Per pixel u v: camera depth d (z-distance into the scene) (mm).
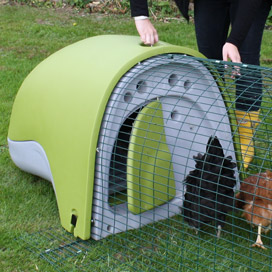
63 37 4312
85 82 1596
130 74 1574
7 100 2789
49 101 1679
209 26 1988
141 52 1619
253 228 1605
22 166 1890
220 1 1938
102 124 1532
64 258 1465
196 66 1722
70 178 1588
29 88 1802
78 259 1460
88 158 1519
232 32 1652
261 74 1819
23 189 1872
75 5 5316
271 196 1420
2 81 3121
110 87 1534
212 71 1751
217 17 1972
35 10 5215
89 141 1518
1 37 4234
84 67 1651
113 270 1400
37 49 3957
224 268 1394
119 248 1521
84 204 1542
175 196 1715
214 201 1443
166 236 1577
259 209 1464
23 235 1573
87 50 1749
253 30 1858
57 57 1821
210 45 2021
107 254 1486
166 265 1407
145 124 1582
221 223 1531
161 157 1629
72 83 1634
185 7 1918
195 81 1661
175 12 5094
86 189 1532
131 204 1573
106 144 1536
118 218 1604
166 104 1690
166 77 1670
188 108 1651
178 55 1669
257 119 1962
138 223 1640
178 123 1731
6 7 5285
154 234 1594
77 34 4383
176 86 1694
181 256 1414
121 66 1563
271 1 1849
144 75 1612
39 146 1732
